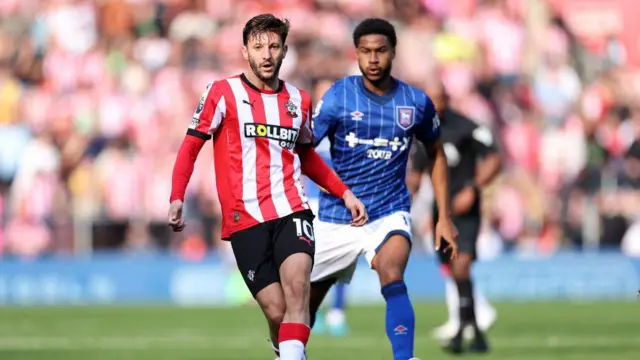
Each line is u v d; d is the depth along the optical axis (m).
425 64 71.69
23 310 51.75
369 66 23.89
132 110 65.25
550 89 72.50
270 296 20.33
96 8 71.44
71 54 68.25
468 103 68.75
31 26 70.38
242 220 20.62
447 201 24.67
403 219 24.06
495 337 37.78
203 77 68.69
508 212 63.38
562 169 66.56
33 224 58.94
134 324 44.16
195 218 60.69
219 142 20.86
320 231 24.33
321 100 24.42
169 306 54.53
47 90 66.25
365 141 24.14
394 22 74.94
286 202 20.73
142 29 71.56
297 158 21.20
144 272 58.66
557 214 64.06
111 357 31.97
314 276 24.56
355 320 45.97
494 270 59.50
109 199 60.09
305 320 20.06
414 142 32.25
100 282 58.28
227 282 58.47
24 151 60.81
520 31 75.25
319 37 71.56
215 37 71.69
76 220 59.28
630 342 35.69
